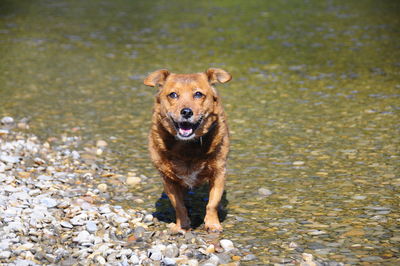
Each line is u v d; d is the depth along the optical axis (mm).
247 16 32906
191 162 7691
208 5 38938
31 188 9070
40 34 27203
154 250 6832
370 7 34344
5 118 13578
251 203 8758
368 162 10320
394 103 14352
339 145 11406
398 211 8055
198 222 8281
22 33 27438
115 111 14750
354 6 35219
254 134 12461
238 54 22125
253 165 10531
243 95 16031
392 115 13312
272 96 15805
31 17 33125
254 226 7840
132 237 7438
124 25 30344
